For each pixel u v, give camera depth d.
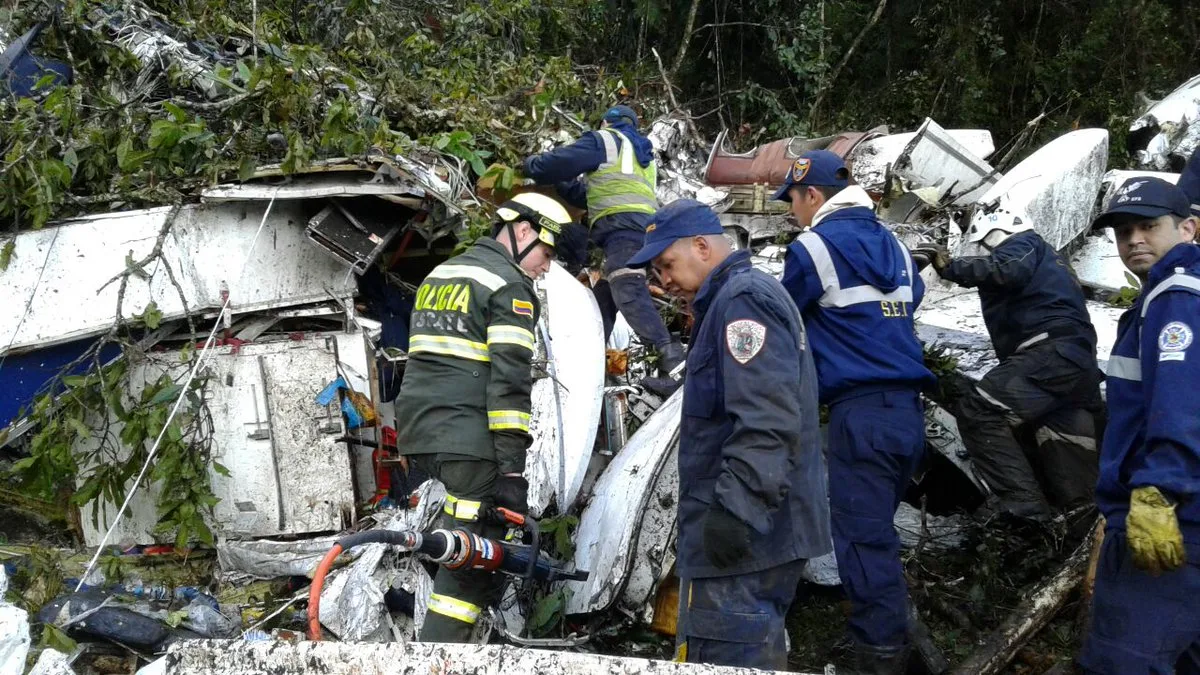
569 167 4.75
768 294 2.67
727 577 2.72
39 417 3.82
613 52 11.00
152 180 4.07
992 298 4.23
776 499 2.55
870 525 3.25
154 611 3.64
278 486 4.02
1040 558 4.04
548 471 3.74
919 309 5.38
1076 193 5.87
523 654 2.11
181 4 5.65
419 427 3.28
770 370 2.58
